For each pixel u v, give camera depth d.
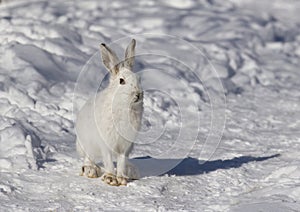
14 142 27.44
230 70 49.31
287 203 20.84
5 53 40.41
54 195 22.95
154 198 22.83
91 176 25.11
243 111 40.38
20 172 25.17
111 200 22.48
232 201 22.06
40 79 37.91
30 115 33.28
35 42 43.16
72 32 47.31
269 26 63.31
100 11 60.88
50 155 27.86
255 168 27.27
